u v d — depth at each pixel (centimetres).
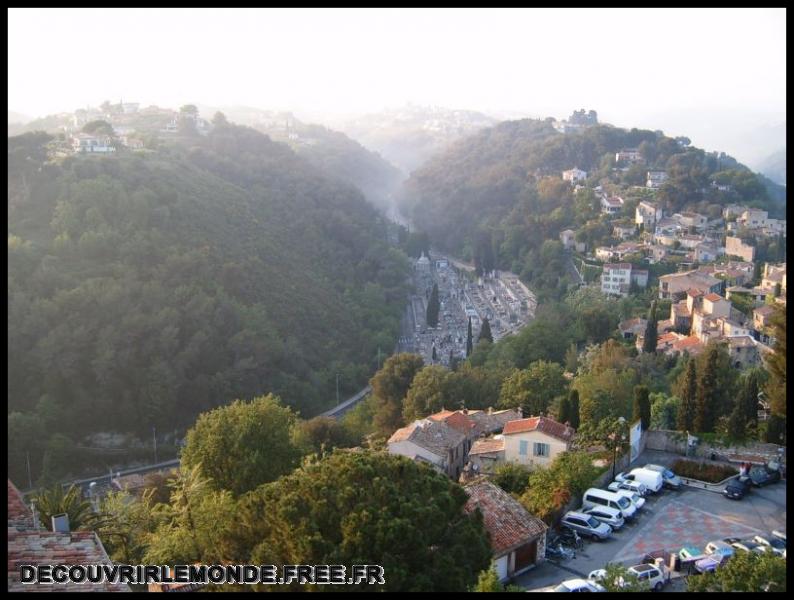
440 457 6544
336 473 3316
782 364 5744
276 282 16638
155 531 5131
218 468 5825
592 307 14538
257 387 13450
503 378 10012
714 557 4253
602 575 3959
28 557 3030
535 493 5128
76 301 12088
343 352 16450
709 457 6306
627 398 7725
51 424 11300
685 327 13775
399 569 2883
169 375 12362
